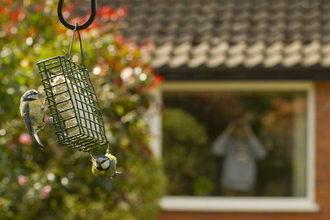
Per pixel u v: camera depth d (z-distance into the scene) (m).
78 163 5.89
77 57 5.74
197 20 9.78
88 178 5.69
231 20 9.61
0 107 4.96
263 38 8.90
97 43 5.82
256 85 9.02
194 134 9.22
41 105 3.36
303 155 9.03
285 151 9.10
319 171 8.83
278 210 8.91
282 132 9.11
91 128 3.37
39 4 5.68
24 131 5.46
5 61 5.12
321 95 8.81
